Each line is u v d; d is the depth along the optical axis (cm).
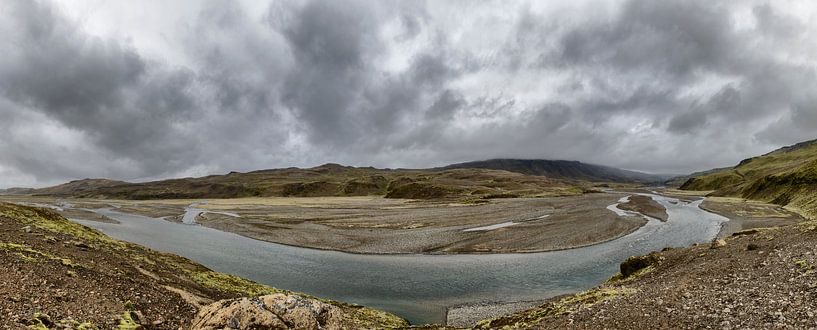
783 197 10169
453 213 10388
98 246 2914
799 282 1842
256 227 8519
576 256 5275
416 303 3628
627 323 1728
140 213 12506
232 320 1373
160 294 2053
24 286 1522
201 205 16412
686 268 2809
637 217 8819
